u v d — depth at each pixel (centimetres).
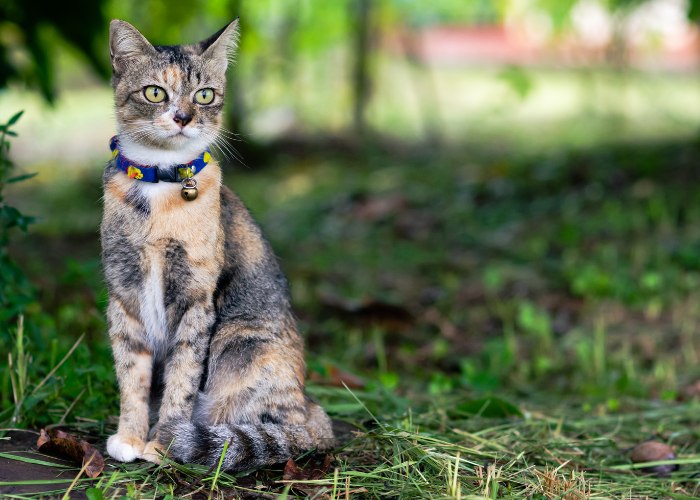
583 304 663
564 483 329
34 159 1266
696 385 499
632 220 814
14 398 376
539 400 494
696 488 356
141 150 343
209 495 299
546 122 1430
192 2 978
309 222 927
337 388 457
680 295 662
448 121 1496
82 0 779
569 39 1758
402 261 793
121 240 341
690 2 824
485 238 838
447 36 2123
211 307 346
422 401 470
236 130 1171
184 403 341
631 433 429
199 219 342
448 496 306
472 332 630
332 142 1303
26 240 792
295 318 382
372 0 1366
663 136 1177
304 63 1501
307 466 340
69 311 492
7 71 806
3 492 299
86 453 324
